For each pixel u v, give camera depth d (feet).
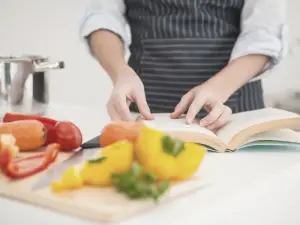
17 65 4.42
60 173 2.78
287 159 3.34
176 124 3.57
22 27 8.37
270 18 4.43
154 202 2.43
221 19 4.76
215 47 4.74
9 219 2.38
